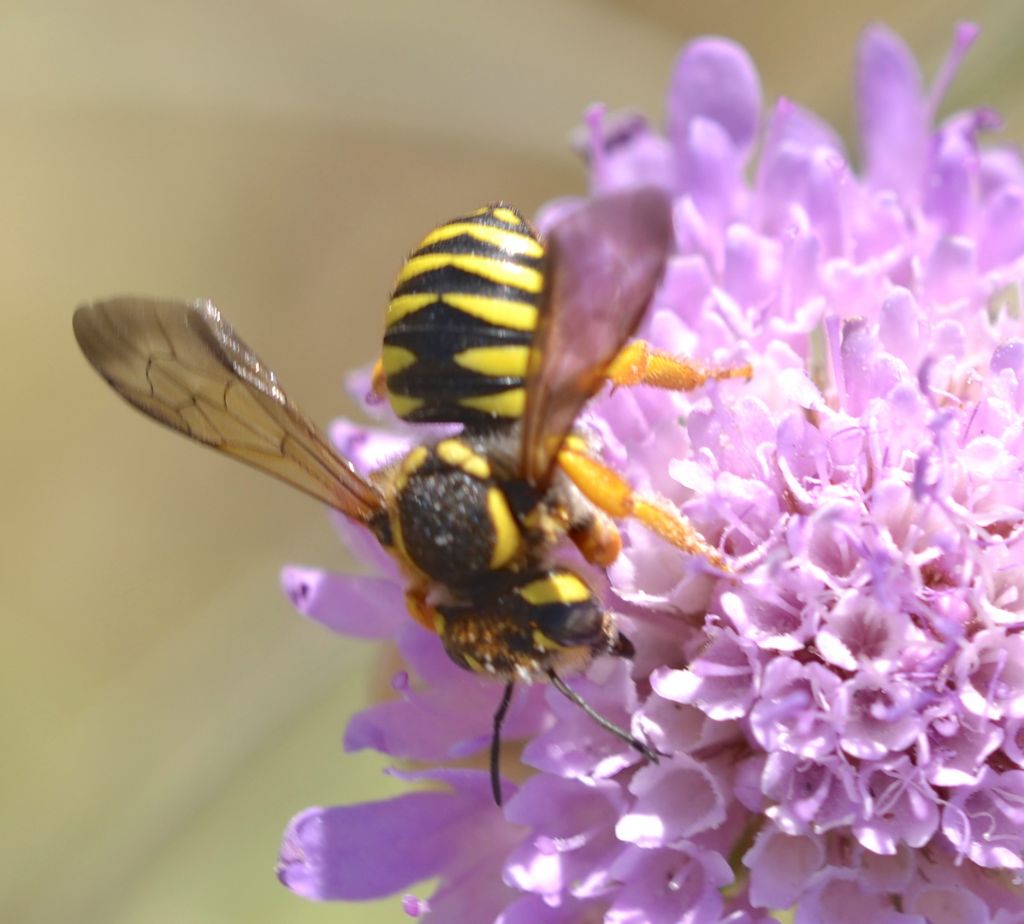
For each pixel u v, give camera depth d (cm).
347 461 9
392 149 15
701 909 8
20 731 14
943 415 8
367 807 9
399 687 9
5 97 13
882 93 10
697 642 9
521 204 15
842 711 8
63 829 12
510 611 8
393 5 12
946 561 8
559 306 8
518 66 12
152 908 11
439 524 8
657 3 14
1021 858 8
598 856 9
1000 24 11
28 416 15
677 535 8
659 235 8
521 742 9
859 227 9
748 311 9
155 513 15
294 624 11
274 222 16
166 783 12
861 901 8
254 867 11
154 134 16
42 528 15
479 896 9
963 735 8
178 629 15
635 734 8
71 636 15
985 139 11
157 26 13
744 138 10
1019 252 9
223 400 9
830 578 8
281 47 13
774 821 8
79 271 16
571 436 8
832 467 9
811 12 14
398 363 9
